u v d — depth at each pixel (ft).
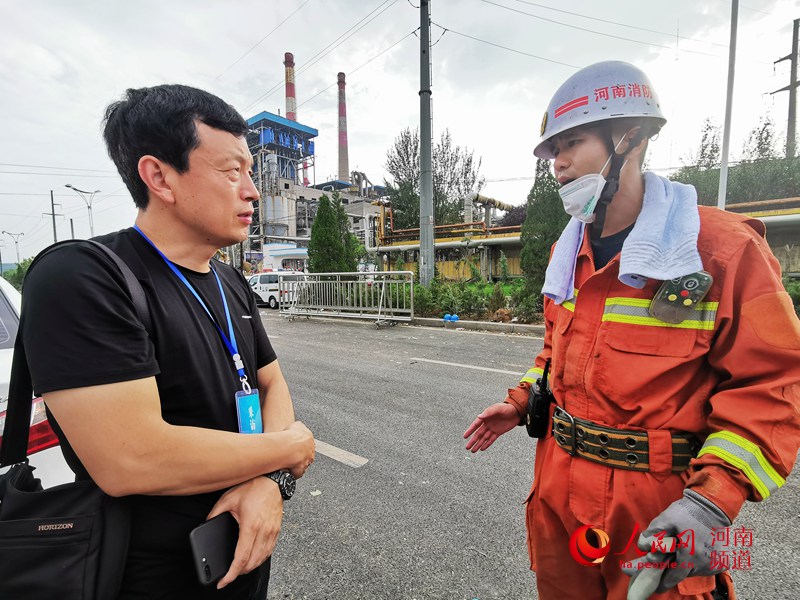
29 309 2.57
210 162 3.17
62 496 2.66
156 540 2.91
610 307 3.52
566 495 3.78
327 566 6.68
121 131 3.14
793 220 41.55
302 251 94.43
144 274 3.05
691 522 2.75
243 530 2.96
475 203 86.79
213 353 3.34
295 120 204.95
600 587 3.89
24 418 3.06
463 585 6.23
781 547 6.84
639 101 3.35
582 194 3.55
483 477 9.19
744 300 3.02
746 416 2.88
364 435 11.50
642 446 3.33
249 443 3.05
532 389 4.53
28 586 2.51
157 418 2.69
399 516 7.89
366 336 27.20
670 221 3.33
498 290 31.27
